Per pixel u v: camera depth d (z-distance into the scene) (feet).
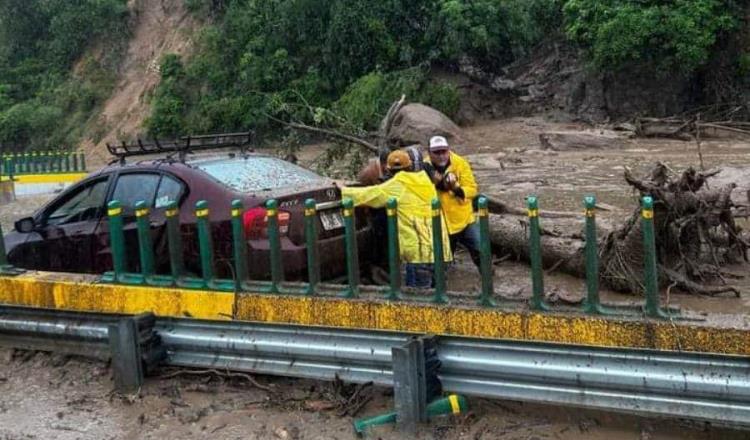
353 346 17.44
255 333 18.60
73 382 20.22
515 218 30.09
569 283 26.25
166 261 23.38
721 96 89.35
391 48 108.88
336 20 110.73
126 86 152.05
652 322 14.85
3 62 170.81
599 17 91.76
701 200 23.76
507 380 16.06
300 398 18.12
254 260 21.34
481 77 109.60
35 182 82.74
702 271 24.68
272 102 79.51
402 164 22.43
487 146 82.53
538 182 52.31
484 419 16.44
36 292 21.76
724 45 89.35
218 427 17.07
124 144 25.52
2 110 159.53
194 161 24.16
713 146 71.67
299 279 21.75
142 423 17.49
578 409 16.53
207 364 19.16
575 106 100.99
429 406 16.24
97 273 24.93
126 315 20.40
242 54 124.88
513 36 108.58
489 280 16.66
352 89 102.99
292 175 25.25
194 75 130.00
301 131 51.16
